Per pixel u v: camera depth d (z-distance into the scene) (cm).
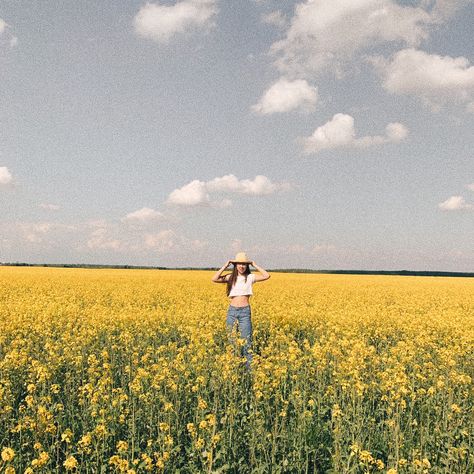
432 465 684
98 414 780
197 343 1155
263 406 841
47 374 887
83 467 655
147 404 819
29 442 698
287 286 3812
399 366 924
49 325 1574
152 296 2744
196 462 695
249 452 732
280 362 1042
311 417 767
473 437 759
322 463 695
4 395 830
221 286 3459
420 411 823
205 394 890
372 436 762
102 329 1499
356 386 802
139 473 636
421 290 3684
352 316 1839
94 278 4375
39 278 4238
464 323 1794
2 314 1745
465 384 915
